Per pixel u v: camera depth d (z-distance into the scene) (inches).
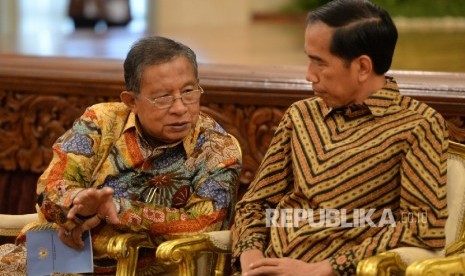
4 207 385.7
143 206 258.7
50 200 254.7
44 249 257.6
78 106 374.3
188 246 248.4
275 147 255.9
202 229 259.8
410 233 232.4
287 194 254.4
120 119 269.4
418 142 235.8
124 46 571.5
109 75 368.8
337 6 238.8
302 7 1023.6
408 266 224.1
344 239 240.2
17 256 285.7
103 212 247.4
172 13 962.1
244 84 350.6
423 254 232.2
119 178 266.4
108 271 268.2
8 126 381.4
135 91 256.8
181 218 260.4
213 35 765.9
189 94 254.7
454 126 325.4
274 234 248.1
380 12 238.8
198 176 266.1
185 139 265.3
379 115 241.4
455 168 252.4
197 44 645.9
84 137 265.0
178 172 265.9
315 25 239.3
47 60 378.0
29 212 384.2
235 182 269.0
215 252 257.3
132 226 257.4
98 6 838.5
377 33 236.5
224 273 269.0
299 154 246.5
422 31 781.9
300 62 471.8
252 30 851.4
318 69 240.8
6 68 376.2
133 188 265.6
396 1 881.5
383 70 241.4
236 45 639.1
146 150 266.2
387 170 238.1
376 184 238.4
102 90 370.0
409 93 326.6
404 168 235.6
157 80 252.1
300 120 251.0
